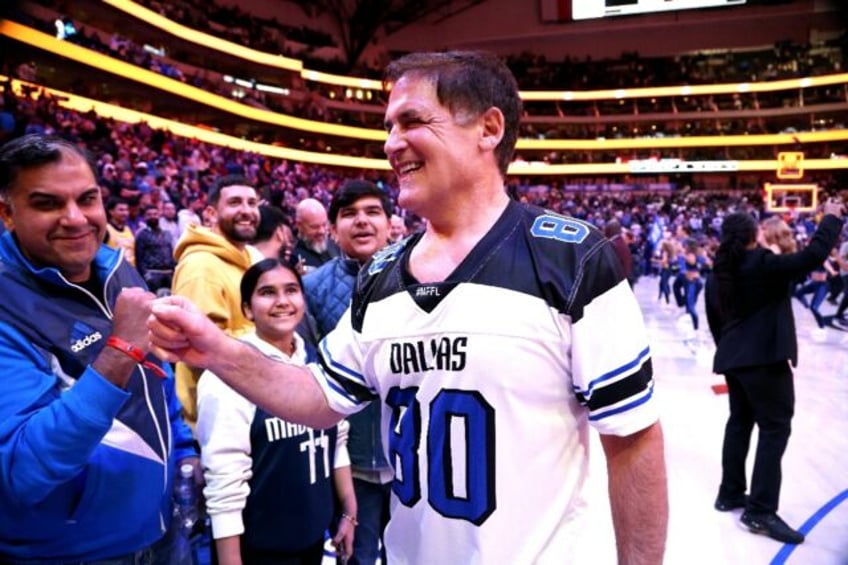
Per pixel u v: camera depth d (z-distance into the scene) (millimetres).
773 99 35250
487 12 34969
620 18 34156
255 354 1077
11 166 1237
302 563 1850
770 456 2922
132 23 22844
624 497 946
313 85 32781
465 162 953
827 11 31938
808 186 24453
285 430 1776
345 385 1111
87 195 1306
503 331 894
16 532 1196
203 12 26891
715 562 2703
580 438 979
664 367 6375
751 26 33156
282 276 1920
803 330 8320
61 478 1105
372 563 2230
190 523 1665
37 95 15703
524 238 943
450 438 920
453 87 937
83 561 1256
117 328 1128
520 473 909
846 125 33656
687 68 35469
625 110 37031
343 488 2066
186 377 2209
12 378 1165
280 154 28812
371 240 2340
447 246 977
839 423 4480
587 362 899
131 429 1324
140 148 16312
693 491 3418
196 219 8336
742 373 2971
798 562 2682
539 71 35500
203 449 1704
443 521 936
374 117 33844
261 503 1768
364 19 32250
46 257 1284
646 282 16750
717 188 35219
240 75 28938
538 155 37500
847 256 8617
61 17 18656
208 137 24219
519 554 911
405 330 960
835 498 3289
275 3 31109
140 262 6191
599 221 25156
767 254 2854
